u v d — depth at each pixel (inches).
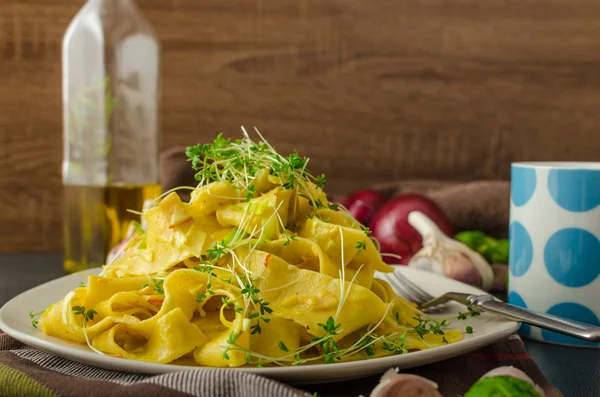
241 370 23.6
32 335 27.3
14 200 59.9
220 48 60.7
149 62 49.7
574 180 32.5
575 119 64.7
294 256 29.9
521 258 34.3
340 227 29.4
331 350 27.3
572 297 32.9
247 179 30.5
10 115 59.1
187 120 60.9
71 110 48.4
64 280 35.3
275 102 61.7
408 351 28.4
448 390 26.1
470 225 53.6
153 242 30.3
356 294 27.5
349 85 62.4
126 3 49.9
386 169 63.4
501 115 64.1
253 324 26.7
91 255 48.3
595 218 32.4
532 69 64.0
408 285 37.9
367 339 28.1
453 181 64.1
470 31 63.1
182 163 48.7
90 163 48.3
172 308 27.5
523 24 63.5
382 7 62.1
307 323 26.7
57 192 60.2
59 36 58.9
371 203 53.8
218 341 26.3
